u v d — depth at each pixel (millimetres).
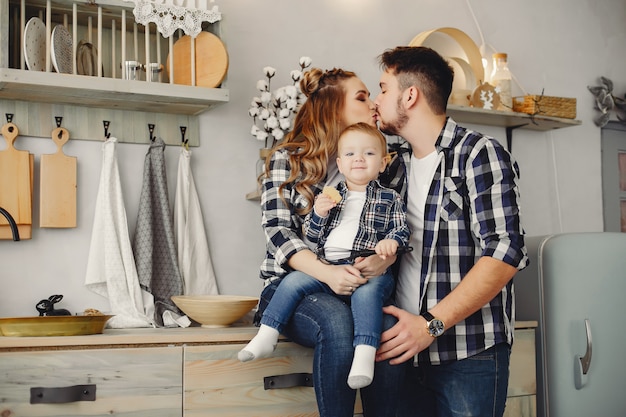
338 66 2932
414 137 2117
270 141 2689
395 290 2113
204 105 2484
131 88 2295
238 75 2742
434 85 2088
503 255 1892
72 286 2445
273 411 2100
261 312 2115
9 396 1856
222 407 2049
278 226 2055
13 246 2383
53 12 2408
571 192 3424
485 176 1965
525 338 2541
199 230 2600
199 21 2412
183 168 2590
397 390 1913
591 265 2639
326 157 2096
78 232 2463
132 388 1966
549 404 2586
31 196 2385
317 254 1999
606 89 3516
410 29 3096
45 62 2303
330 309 1847
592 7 3578
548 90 3412
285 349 2115
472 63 3139
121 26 2541
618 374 2643
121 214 2443
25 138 2410
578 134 3471
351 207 2018
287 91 2582
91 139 2486
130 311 2375
